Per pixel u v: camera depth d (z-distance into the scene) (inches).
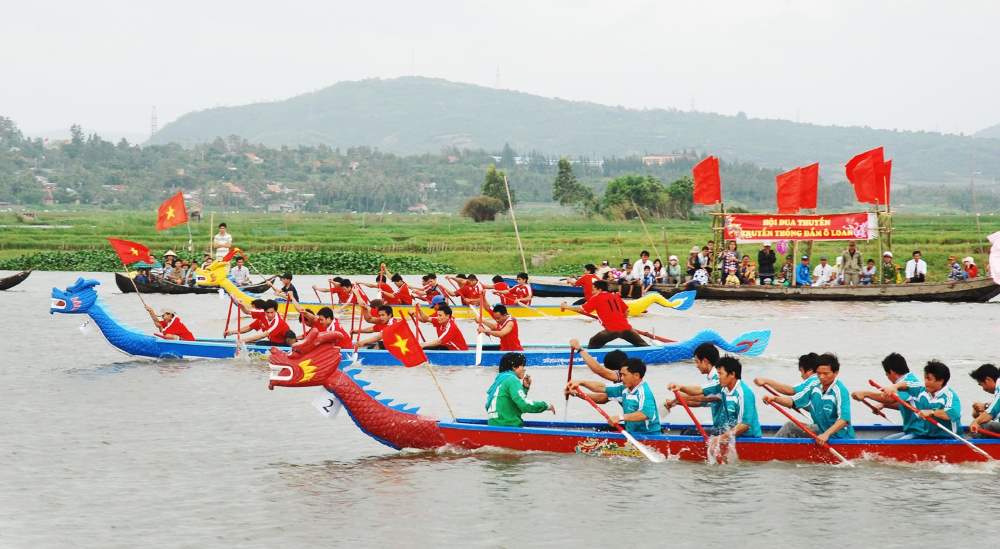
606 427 568.7
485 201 5162.4
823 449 527.8
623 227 4355.3
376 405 543.5
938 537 418.3
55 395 720.3
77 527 429.4
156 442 579.2
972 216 6560.0
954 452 523.8
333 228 4333.2
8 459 539.8
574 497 471.8
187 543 409.7
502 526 431.5
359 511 451.8
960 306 1469.0
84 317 1268.5
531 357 868.6
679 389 552.4
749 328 1186.6
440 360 850.8
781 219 1654.8
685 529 427.5
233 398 710.5
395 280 1211.9
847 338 1067.9
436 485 491.5
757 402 705.6
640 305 1263.5
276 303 893.8
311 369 530.0
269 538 416.2
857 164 1669.5
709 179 1681.8
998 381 535.8
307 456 547.8
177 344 882.1
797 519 440.5
